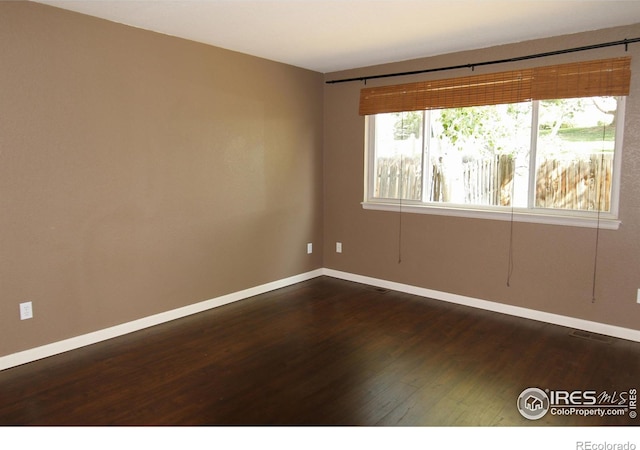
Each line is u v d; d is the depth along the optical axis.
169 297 3.80
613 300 3.47
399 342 3.38
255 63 4.28
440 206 4.36
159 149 3.61
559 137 3.66
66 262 3.15
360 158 4.85
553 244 3.71
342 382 2.77
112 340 3.40
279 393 2.63
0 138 2.78
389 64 4.51
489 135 4.04
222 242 4.18
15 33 2.79
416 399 2.57
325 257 5.26
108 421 2.34
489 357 3.12
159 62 3.54
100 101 3.22
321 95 5.04
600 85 3.35
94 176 3.24
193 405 2.50
